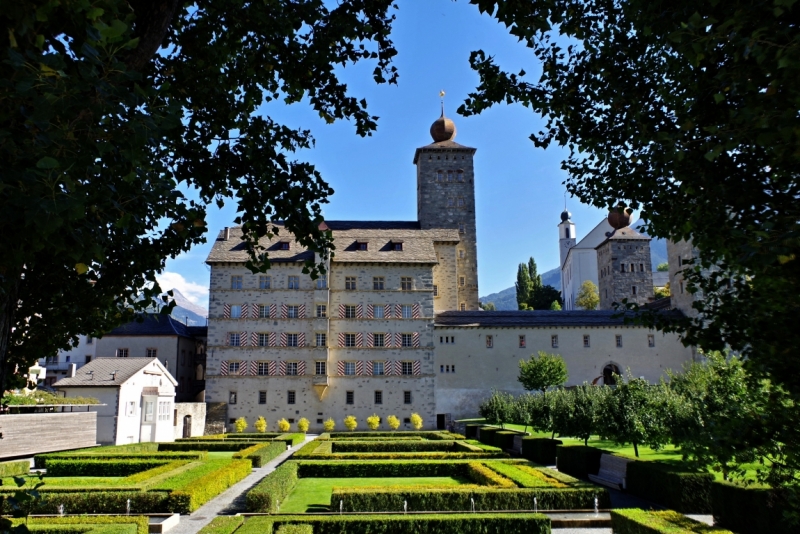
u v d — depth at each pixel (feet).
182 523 72.79
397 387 229.25
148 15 28.43
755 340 28.48
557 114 40.63
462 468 109.40
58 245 19.58
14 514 25.84
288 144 42.78
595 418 105.81
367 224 285.64
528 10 35.45
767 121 22.27
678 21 27.53
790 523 31.32
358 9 39.96
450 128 307.58
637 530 50.26
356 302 233.76
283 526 58.23
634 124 35.78
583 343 245.45
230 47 39.22
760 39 22.20
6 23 18.26
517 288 487.20
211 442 162.20
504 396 195.31
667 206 35.73
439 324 241.76
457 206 296.10
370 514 66.90
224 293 230.89
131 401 161.79
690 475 74.84
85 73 18.16
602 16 38.47
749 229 24.68
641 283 337.31
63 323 35.24
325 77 40.65
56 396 142.00
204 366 276.62
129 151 20.07
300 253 233.76
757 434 29.32
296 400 225.76
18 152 17.95
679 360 246.06
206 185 39.99
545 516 65.16
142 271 37.27
